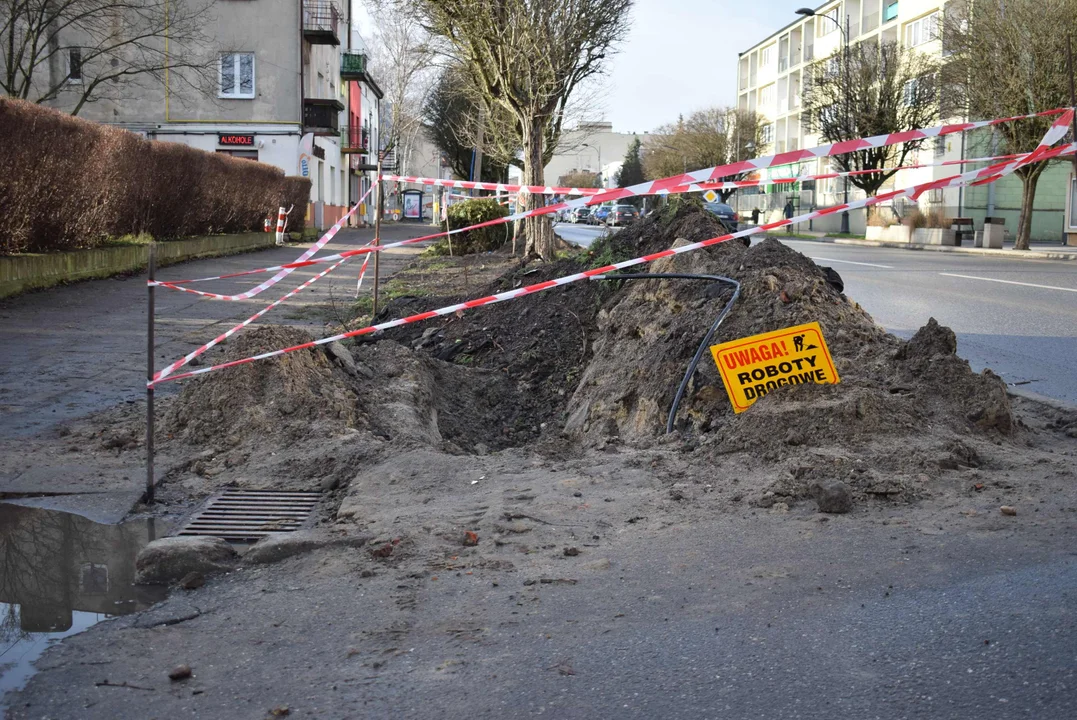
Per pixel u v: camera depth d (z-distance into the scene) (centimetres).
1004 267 2142
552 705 268
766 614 325
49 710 271
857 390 522
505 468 503
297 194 3553
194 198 2289
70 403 708
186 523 453
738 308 624
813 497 439
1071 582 341
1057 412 598
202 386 610
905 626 313
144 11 3562
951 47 3041
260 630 325
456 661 296
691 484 469
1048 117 2702
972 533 394
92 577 387
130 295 1466
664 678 282
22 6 2536
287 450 553
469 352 890
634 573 364
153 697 278
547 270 980
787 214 5559
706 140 6600
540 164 1962
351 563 383
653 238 871
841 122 4150
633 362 679
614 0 1897
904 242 3600
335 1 5028
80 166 1540
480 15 1836
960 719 255
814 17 6244
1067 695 265
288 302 1453
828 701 266
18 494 489
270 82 3781
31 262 1438
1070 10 2616
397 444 549
